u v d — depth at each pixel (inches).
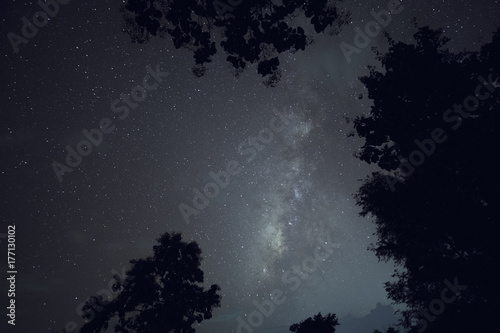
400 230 455.2
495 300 382.9
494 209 386.6
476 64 424.2
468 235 393.7
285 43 255.8
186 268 687.1
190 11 246.5
